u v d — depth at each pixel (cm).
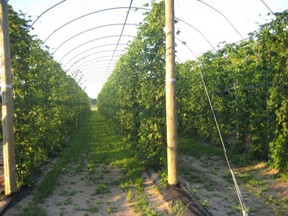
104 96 2728
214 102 1093
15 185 637
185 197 575
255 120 873
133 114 922
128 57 974
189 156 1053
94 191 697
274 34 739
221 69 1063
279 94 728
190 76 1312
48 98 973
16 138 687
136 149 952
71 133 1777
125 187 709
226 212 532
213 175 795
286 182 700
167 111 628
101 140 1493
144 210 554
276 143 737
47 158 977
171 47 616
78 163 988
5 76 619
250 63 902
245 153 951
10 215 555
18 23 694
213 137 1160
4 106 626
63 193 683
